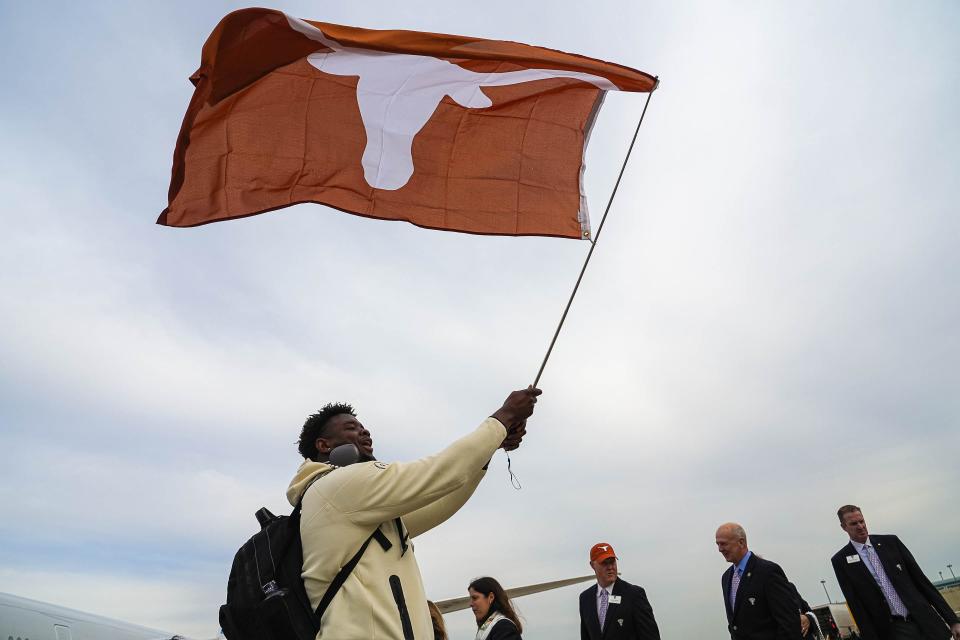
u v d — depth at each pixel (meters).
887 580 8.93
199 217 4.12
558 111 4.76
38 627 9.05
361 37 4.54
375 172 4.41
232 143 4.24
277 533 2.66
